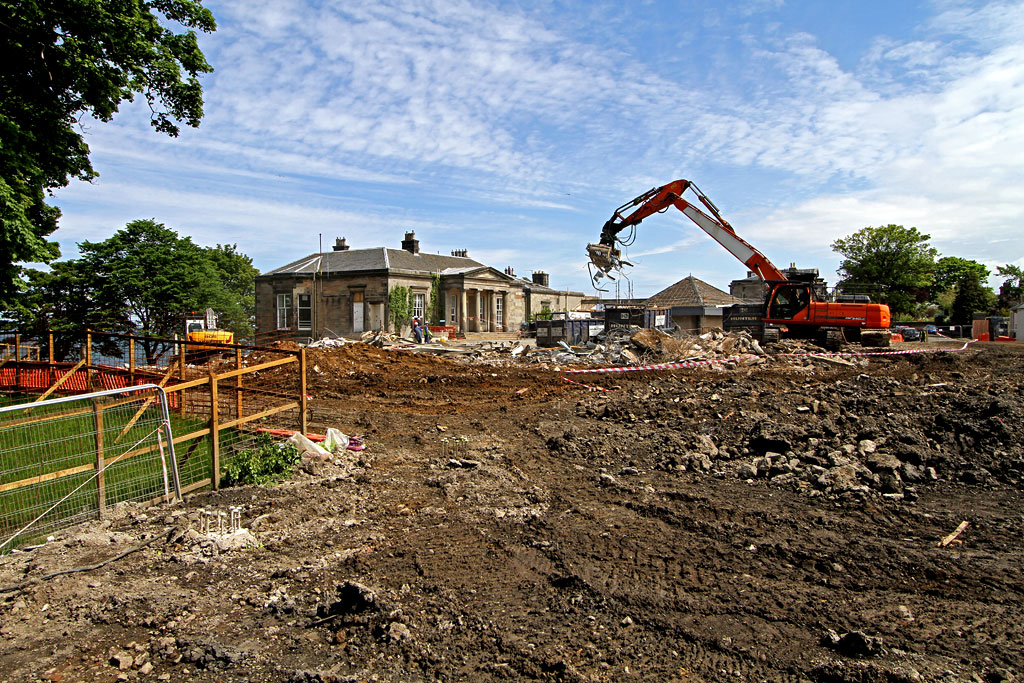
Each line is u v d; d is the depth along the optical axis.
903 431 7.69
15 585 4.21
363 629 3.72
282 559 4.77
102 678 3.28
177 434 7.59
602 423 10.07
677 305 42.03
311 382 15.63
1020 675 3.22
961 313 54.88
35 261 10.54
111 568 4.52
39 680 3.26
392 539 5.20
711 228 22.41
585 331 25.44
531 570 4.62
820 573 4.54
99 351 18.56
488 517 5.73
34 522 5.18
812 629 3.76
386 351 20.83
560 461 7.82
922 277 49.03
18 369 11.62
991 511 5.73
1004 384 12.31
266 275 38.44
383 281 35.84
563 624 3.83
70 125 12.12
